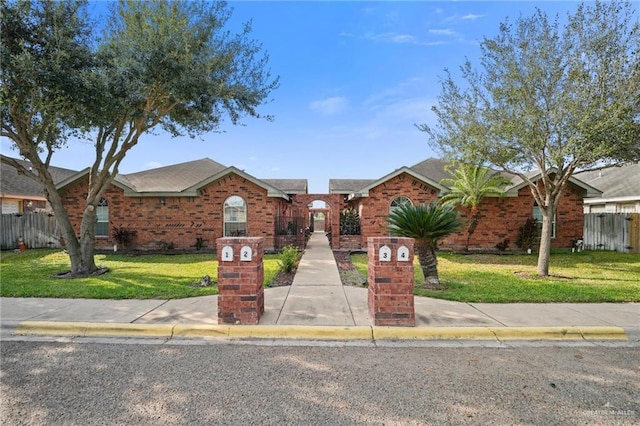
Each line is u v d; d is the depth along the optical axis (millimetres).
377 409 2955
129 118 9352
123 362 3926
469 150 9086
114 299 6422
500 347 4449
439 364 3895
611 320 5254
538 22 8297
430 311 5730
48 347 4395
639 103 7434
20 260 12234
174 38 8336
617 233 15195
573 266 11164
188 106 9922
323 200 15930
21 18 7242
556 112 8062
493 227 15156
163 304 6086
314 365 3859
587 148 7750
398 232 7762
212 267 10562
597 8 7660
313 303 6273
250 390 3277
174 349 4340
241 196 15078
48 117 8555
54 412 2893
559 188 9109
